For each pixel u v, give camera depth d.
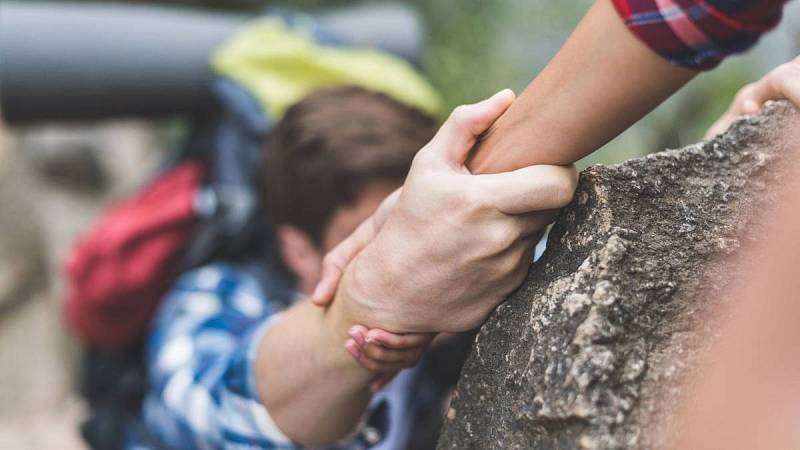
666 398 0.70
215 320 1.30
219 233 1.51
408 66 2.15
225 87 1.77
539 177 0.74
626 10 0.67
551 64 0.74
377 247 0.81
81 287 1.59
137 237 1.60
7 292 3.68
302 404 0.92
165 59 1.94
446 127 0.78
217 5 4.30
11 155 3.66
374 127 1.32
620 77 0.69
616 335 0.72
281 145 1.37
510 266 0.77
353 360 0.87
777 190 0.77
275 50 1.80
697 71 0.68
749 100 0.86
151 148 4.82
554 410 0.71
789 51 2.68
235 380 1.00
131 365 1.55
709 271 0.75
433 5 4.02
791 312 0.52
